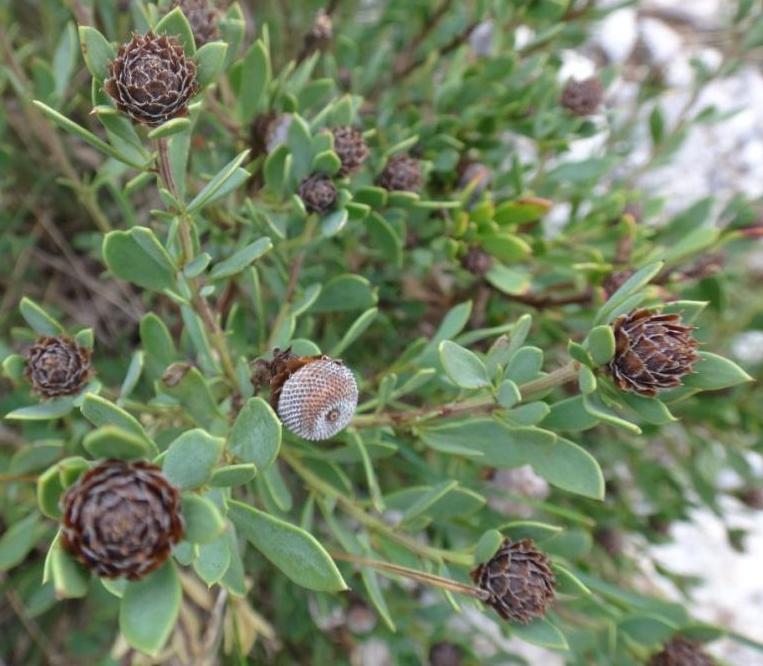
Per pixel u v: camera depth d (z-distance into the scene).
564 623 0.21
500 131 0.25
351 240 0.22
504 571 0.14
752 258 0.32
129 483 0.09
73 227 0.28
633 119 0.30
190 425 0.17
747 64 0.40
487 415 0.15
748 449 0.26
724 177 0.39
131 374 0.16
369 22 0.31
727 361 0.12
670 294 0.20
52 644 0.25
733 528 0.28
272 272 0.19
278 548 0.11
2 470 0.22
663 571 0.28
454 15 0.26
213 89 0.21
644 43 0.40
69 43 0.21
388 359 0.25
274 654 0.24
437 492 0.16
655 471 0.28
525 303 0.23
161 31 0.12
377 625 0.22
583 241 0.25
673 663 0.18
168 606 0.09
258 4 0.29
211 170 0.21
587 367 0.12
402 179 0.20
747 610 0.34
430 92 0.26
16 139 0.27
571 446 0.14
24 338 0.19
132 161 0.12
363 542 0.17
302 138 0.17
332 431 0.14
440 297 0.25
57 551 0.09
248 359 0.19
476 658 0.22
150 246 0.14
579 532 0.18
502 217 0.21
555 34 0.25
